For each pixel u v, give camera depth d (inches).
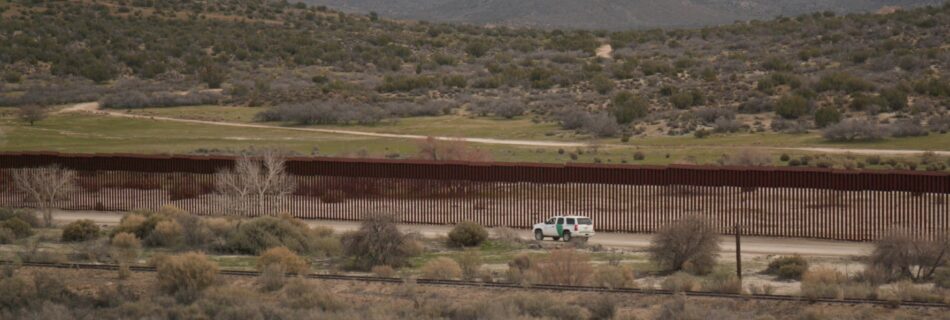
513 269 5895.7
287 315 4653.1
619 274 5748.0
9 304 5206.7
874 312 4608.8
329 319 4527.6
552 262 5816.9
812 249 7755.9
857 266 6643.7
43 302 5177.2
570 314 4621.1
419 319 4515.3
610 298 4776.1
